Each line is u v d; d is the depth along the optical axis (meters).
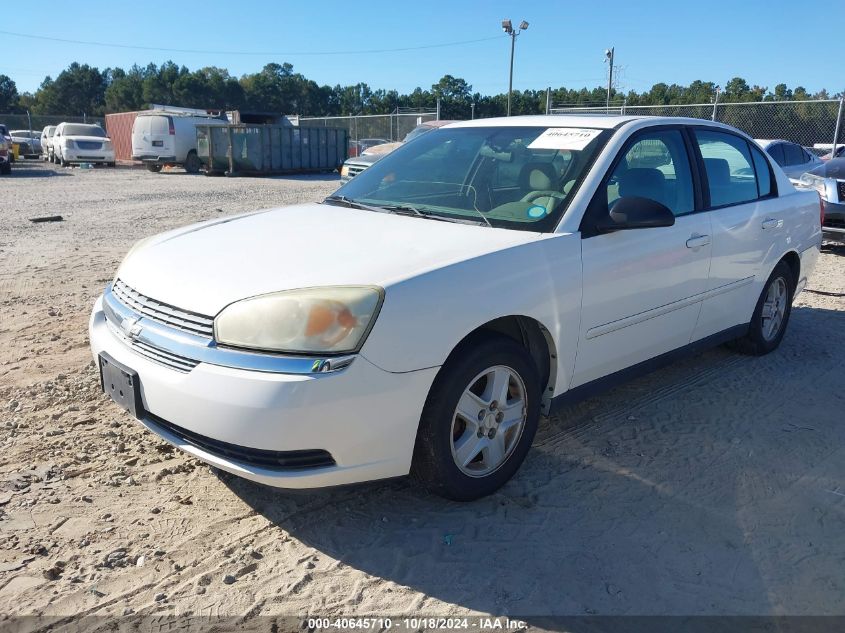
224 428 2.60
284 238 3.32
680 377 4.76
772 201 4.85
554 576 2.71
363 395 2.62
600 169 3.54
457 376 2.88
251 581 2.65
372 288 2.68
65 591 2.56
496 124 4.26
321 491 2.75
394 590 2.62
